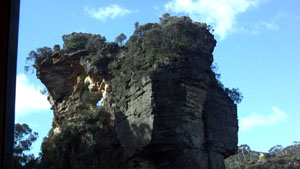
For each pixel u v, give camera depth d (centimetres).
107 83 6322
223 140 5588
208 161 5334
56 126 7131
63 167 5866
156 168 5191
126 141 5547
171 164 5122
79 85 6969
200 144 5328
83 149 5894
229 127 5797
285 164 7856
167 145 5159
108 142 5828
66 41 7162
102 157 5722
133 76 5725
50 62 7119
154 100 5256
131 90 5703
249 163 8362
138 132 5344
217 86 5891
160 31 5972
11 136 497
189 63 5641
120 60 6362
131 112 5584
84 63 6669
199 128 5406
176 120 5216
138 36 6256
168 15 6488
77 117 6456
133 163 5403
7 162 488
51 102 7312
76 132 6075
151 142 5131
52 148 6122
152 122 5166
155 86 5331
